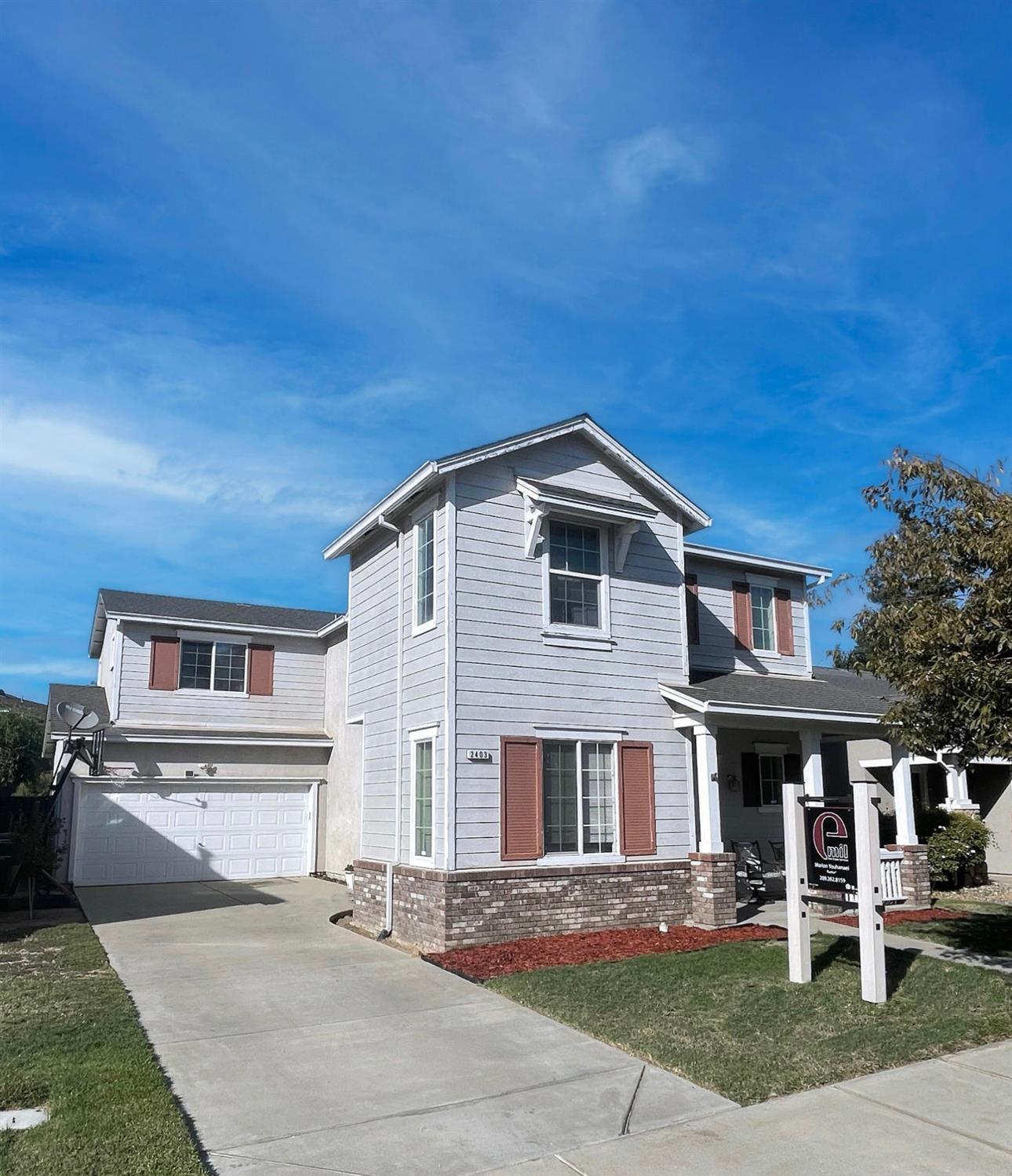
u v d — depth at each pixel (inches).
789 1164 207.2
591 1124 230.7
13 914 589.9
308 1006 346.6
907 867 607.2
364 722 606.5
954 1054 285.6
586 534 554.3
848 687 776.3
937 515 389.7
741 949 439.8
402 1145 218.1
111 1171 193.8
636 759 538.9
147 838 789.9
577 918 494.3
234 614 941.8
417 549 547.5
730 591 721.0
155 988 371.9
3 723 1412.4
